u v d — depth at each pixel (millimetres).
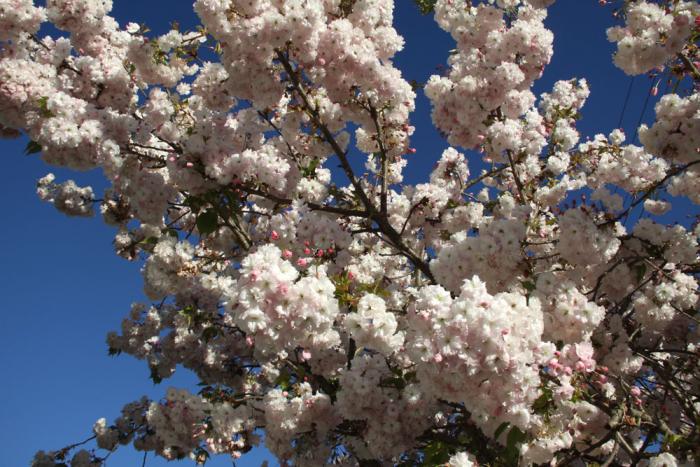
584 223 4523
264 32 5320
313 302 3699
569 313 4078
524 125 6379
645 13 5227
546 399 3752
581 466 5012
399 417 4789
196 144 5195
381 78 5906
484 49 5891
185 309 7613
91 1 5926
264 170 5266
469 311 3344
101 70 5902
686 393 5648
